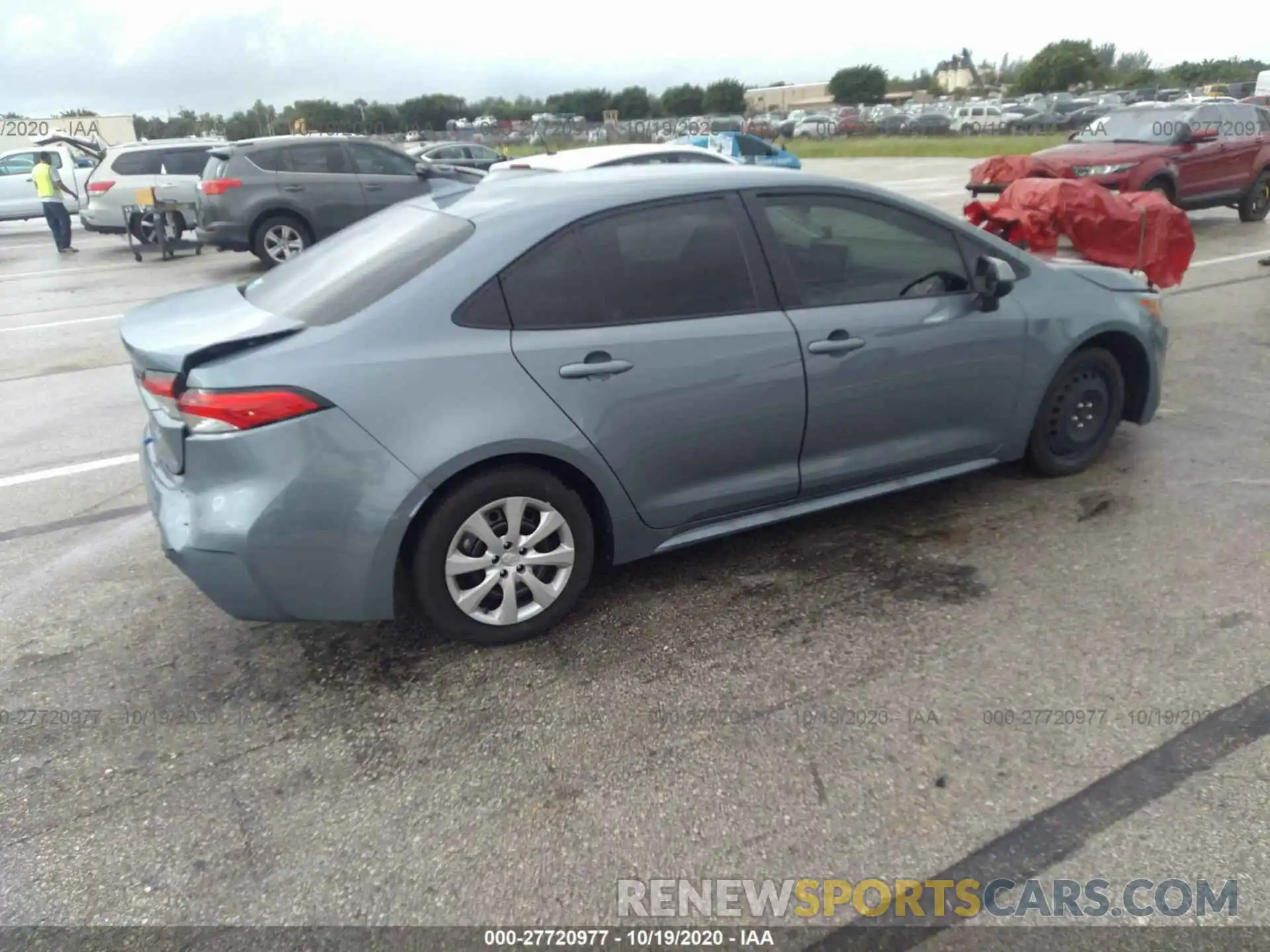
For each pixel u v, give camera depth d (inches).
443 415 125.5
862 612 145.0
